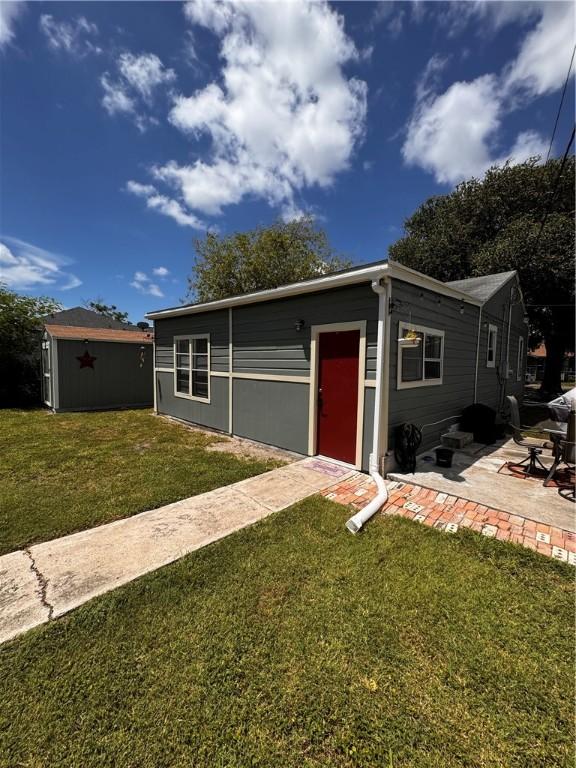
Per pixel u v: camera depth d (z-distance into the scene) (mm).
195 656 1792
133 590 2301
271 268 20391
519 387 12117
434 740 1406
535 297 13609
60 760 1319
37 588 2314
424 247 17984
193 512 3527
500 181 16422
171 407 9289
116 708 1517
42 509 3535
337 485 4289
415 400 5320
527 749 1375
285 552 2789
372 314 4535
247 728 1444
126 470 4828
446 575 2504
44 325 11586
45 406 11523
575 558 2729
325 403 5285
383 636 1941
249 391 6605
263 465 5105
